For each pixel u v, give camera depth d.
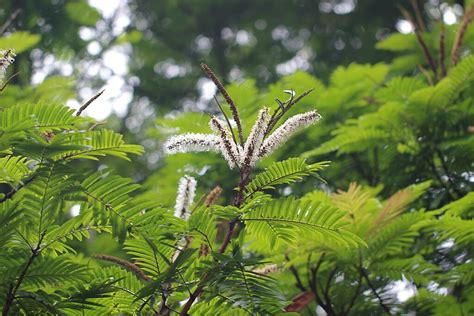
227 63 15.35
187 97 14.73
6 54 4.11
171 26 15.40
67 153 4.08
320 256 6.38
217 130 4.11
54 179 3.92
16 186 4.04
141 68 14.71
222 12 15.54
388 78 9.84
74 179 3.92
